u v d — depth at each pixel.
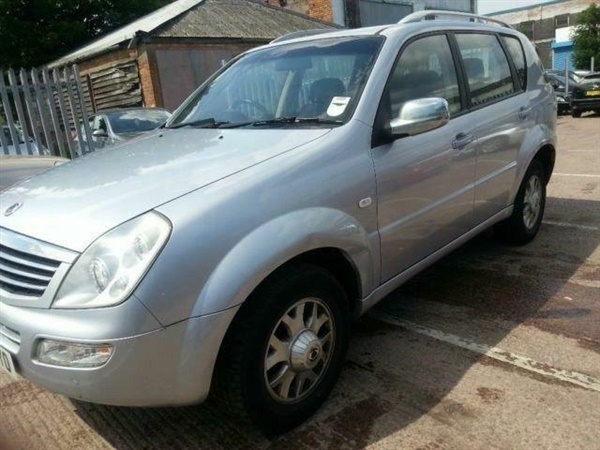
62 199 2.41
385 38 3.24
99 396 2.05
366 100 2.90
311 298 2.50
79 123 8.10
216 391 2.32
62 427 2.68
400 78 3.14
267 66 3.58
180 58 14.07
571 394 2.64
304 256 2.51
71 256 2.08
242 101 3.47
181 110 3.84
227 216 2.20
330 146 2.66
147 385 2.06
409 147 3.03
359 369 2.99
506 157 4.05
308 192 2.47
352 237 2.64
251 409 2.32
